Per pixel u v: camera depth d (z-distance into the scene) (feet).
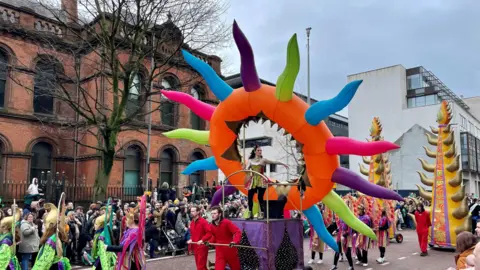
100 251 24.06
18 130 61.05
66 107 67.97
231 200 55.21
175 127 76.23
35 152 63.77
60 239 23.34
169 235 41.16
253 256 23.88
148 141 64.23
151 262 35.37
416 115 137.18
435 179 45.98
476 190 158.10
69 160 66.80
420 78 146.41
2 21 59.82
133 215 22.30
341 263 36.32
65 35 66.23
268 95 24.44
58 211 22.94
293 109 24.08
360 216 34.88
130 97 69.21
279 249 23.93
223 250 23.27
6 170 59.11
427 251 43.24
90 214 37.17
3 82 61.05
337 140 23.50
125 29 53.16
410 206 74.13
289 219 25.21
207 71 26.37
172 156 76.23
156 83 71.41
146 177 63.10
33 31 61.82
